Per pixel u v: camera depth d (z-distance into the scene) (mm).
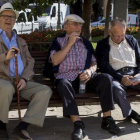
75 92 4066
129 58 4395
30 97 3766
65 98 3727
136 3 24906
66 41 4172
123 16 6367
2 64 3754
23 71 3918
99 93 3928
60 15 20453
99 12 26016
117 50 4359
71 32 4168
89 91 4102
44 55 4629
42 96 3662
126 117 4168
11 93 3543
